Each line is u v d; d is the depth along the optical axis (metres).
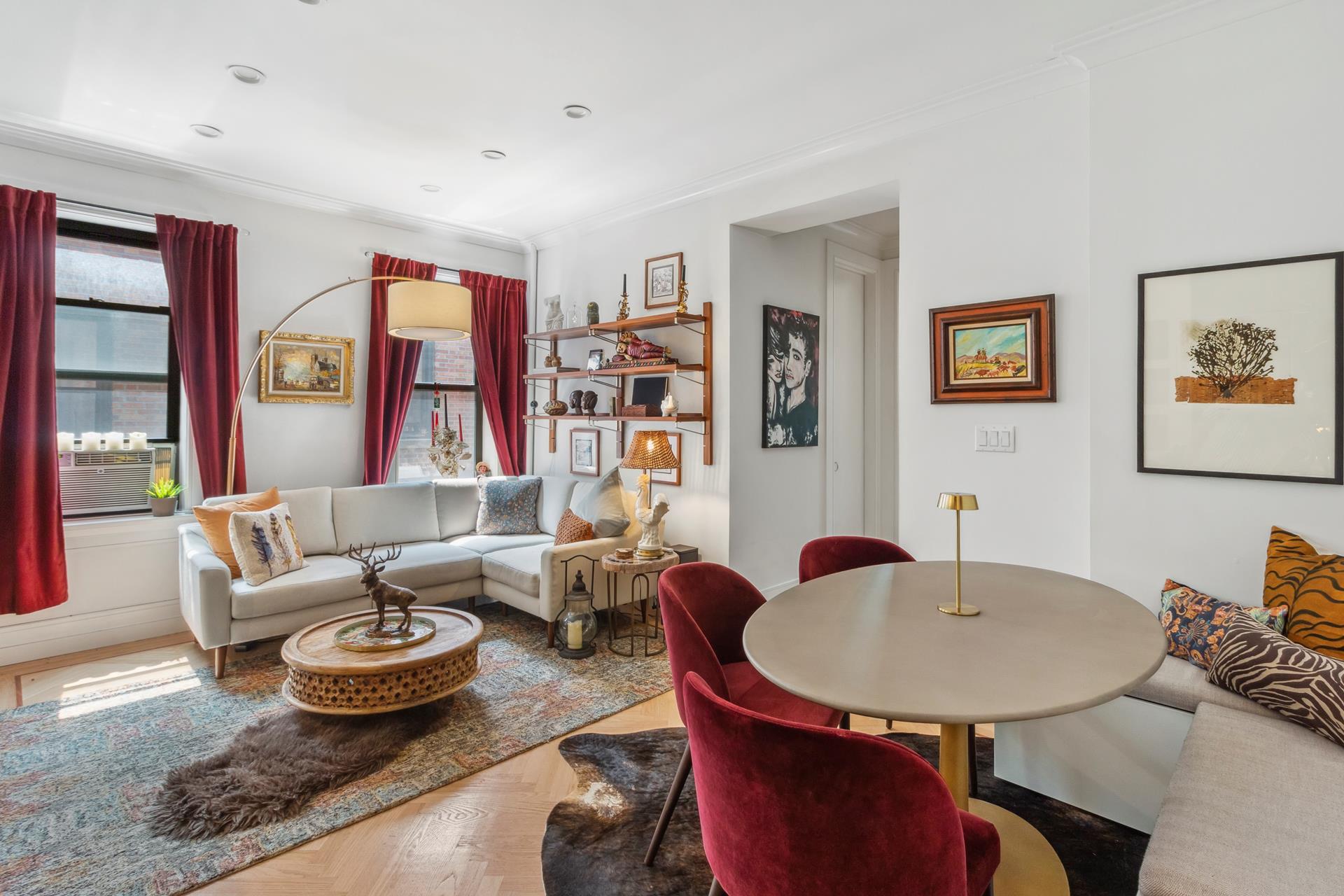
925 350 3.29
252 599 3.26
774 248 4.42
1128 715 2.08
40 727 2.72
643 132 3.49
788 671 1.31
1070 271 2.84
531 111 3.26
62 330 3.71
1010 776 2.34
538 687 3.16
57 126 3.38
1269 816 1.39
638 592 3.90
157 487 3.95
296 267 4.46
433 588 4.00
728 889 1.16
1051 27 2.57
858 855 1.00
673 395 4.44
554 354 5.13
